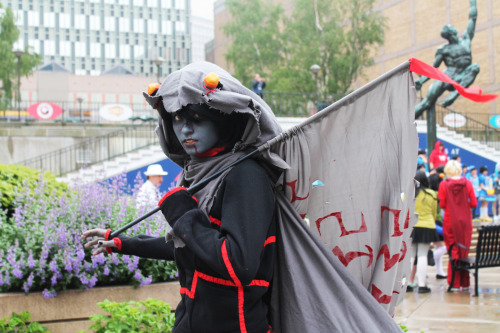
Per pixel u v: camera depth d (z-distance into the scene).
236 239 1.80
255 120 1.99
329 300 2.02
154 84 2.17
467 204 7.98
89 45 97.62
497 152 24.55
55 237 4.25
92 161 21.33
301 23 35.78
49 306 4.07
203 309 1.92
